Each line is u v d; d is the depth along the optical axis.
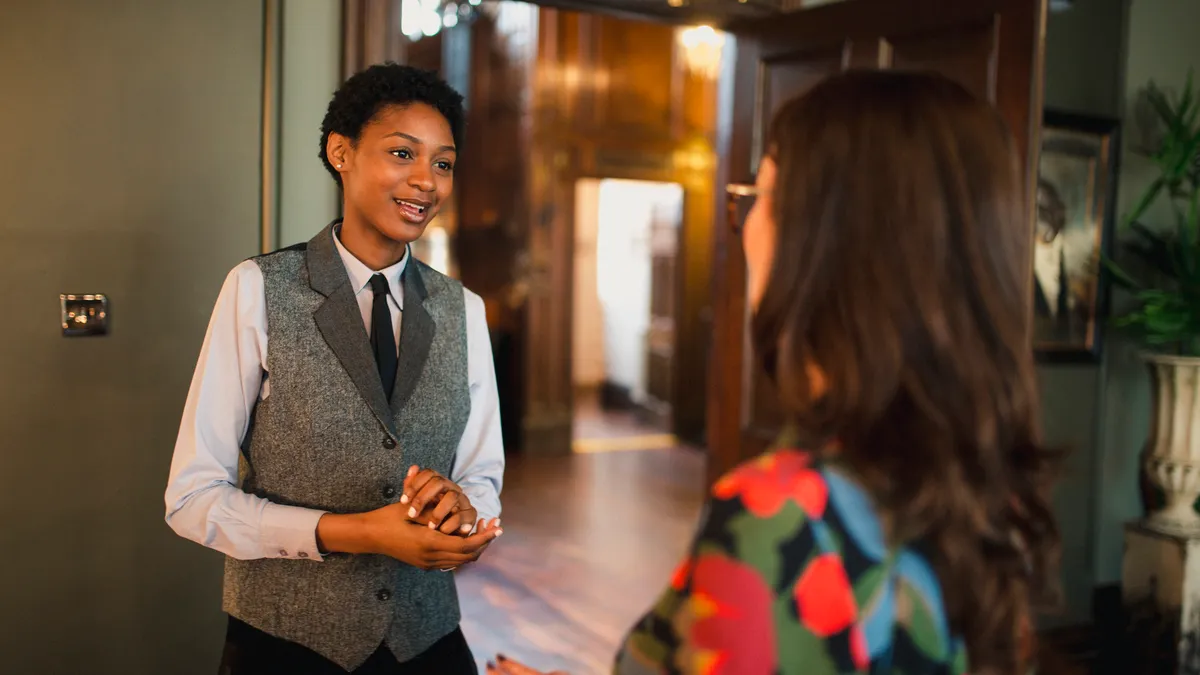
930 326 0.63
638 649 0.65
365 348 1.30
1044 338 3.41
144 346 2.23
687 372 7.64
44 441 2.13
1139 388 3.73
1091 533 3.55
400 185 1.28
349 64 2.48
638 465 6.77
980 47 2.33
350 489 1.29
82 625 2.18
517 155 7.09
